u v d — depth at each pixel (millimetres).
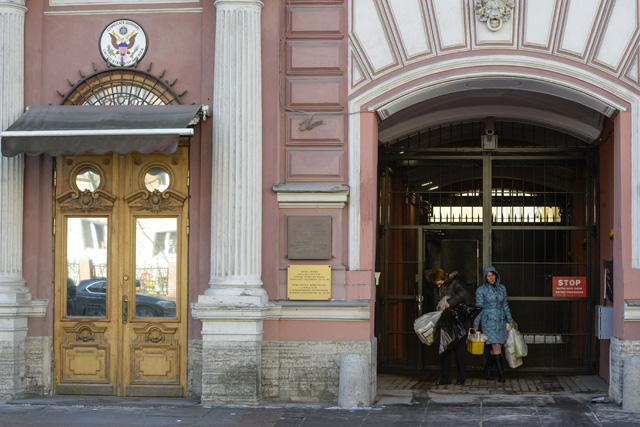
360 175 10406
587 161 12195
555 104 11711
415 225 12469
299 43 10516
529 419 9227
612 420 9102
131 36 10773
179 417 9320
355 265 10352
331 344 10344
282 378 10391
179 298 10648
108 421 9117
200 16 10711
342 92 10453
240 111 10258
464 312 11461
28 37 10859
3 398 10438
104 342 10758
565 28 10141
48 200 10828
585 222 12219
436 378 12086
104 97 10836
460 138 12523
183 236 10648
